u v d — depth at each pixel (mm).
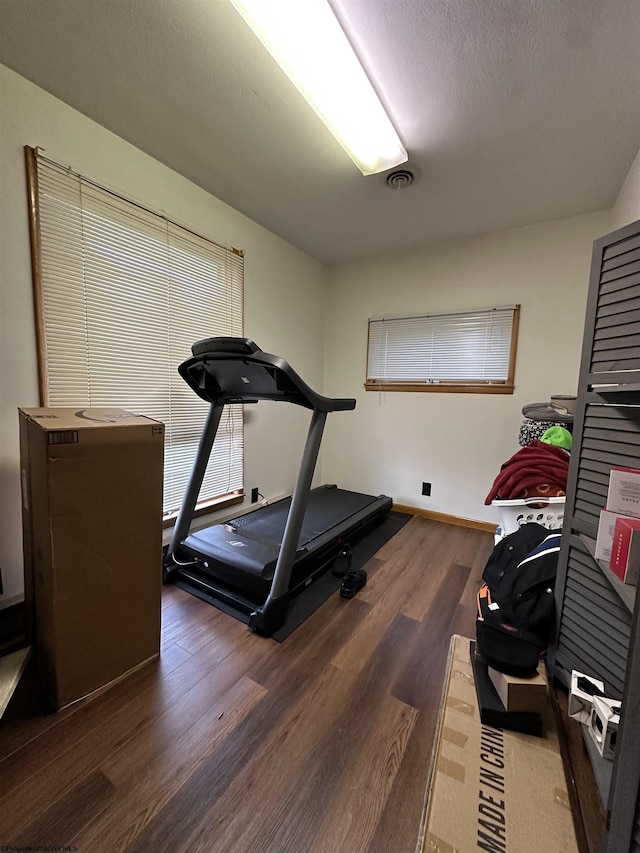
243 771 949
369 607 1722
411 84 1359
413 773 957
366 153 1737
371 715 1130
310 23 1111
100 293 1768
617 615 1023
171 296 2098
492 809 842
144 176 1882
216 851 781
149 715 1107
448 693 1160
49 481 1041
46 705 1126
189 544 1921
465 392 2848
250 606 1642
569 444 1851
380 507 2814
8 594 1558
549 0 1066
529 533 1555
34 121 1474
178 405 2225
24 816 831
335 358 3502
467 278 2779
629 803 637
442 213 2389
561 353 2488
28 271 1521
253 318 2678
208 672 1294
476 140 1673
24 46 1271
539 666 1173
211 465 2502
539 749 988
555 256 2467
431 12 1112
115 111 1586
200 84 1415
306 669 1317
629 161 1800
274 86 1406
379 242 2896
